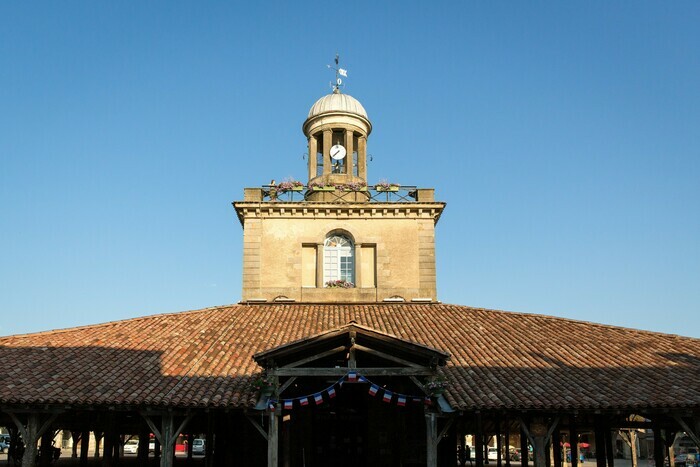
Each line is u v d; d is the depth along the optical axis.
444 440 21.27
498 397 17.22
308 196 28.61
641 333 23.06
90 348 20.80
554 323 24.19
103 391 17.25
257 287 26.80
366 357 17.88
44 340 21.72
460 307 26.30
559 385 18.03
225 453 20.86
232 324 23.52
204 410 17.11
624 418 20.67
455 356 20.45
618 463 43.12
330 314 24.78
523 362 19.95
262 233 27.44
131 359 19.77
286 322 23.67
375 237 27.42
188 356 20.09
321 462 21.45
